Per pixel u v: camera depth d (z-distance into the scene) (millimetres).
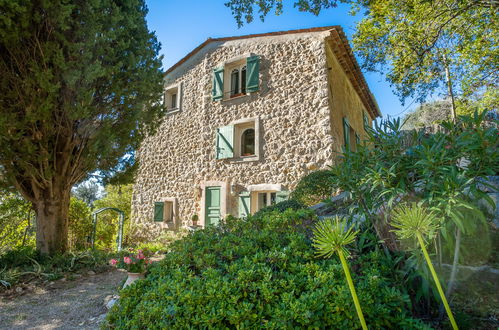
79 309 3750
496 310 1946
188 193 9523
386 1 6797
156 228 10031
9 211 7086
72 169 6367
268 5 5633
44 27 5191
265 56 8750
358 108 11297
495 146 1754
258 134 8312
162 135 10734
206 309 1747
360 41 7770
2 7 4449
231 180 8570
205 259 2275
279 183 7742
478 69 8062
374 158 2244
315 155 7363
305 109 7758
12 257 5688
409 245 2131
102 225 10570
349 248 2289
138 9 6766
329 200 2684
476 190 1744
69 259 5863
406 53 7297
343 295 1677
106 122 6012
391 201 1900
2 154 5094
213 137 9250
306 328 1657
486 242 2262
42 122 5371
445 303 1360
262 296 1807
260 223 2953
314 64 7887
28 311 3729
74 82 5121
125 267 4055
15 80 5062
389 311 1714
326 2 5523
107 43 5602
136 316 1922
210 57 9977
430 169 1892
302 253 2246
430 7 6320
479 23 6758
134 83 6227
